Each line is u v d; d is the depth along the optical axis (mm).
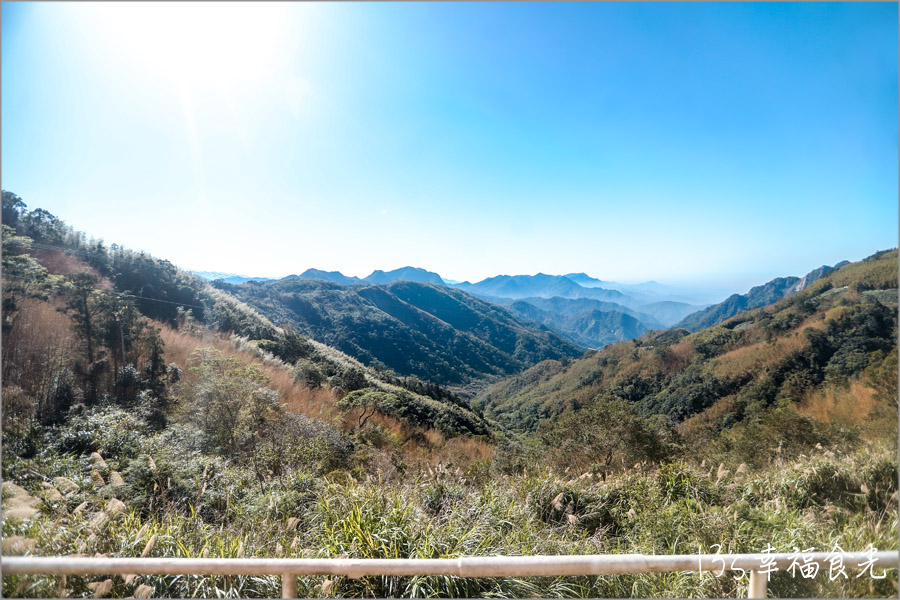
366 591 2602
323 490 4066
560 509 4137
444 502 3910
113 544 2766
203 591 2525
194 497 3898
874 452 4930
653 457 7879
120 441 4855
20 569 1835
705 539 3395
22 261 7883
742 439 7988
